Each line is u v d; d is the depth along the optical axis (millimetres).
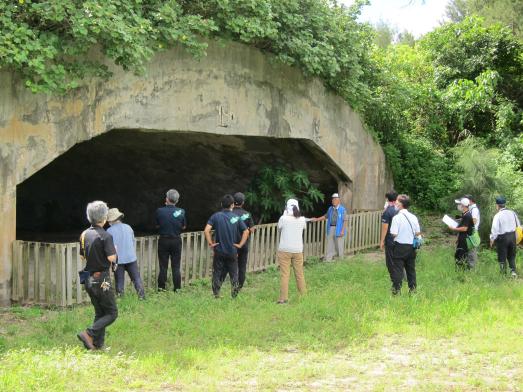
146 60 11039
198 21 11281
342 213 14859
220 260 10617
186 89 12242
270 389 6387
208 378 6641
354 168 17312
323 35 14125
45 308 9727
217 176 17766
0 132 9516
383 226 11328
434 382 6699
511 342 8188
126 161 17547
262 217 16656
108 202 19547
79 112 10469
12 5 9062
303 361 7422
